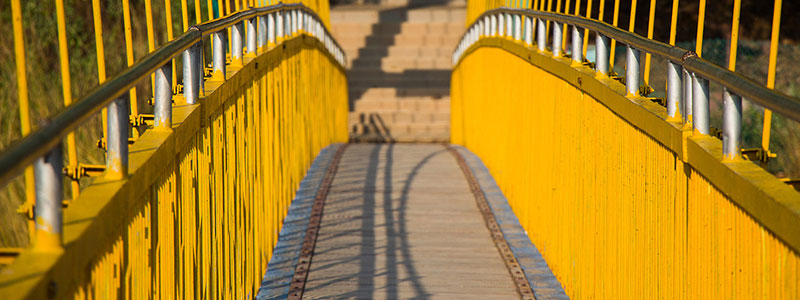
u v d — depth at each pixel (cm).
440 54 1898
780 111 205
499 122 826
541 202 596
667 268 331
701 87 295
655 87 950
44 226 179
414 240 629
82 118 188
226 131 440
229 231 441
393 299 496
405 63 1859
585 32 549
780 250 220
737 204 255
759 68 840
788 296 214
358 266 562
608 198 419
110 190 225
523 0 743
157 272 282
